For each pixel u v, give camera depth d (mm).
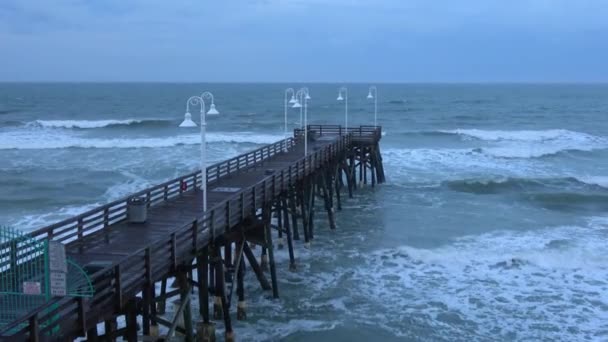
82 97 139750
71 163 41344
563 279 19172
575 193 32531
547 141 57031
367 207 29484
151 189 15805
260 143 50719
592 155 48875
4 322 8102
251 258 17312
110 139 53438
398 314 16266
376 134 34625
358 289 18078
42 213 27344
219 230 13320
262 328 15195
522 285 18594
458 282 18797
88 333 9680
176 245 11172
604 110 102250
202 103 14102
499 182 35469
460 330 15359
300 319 15797
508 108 106750
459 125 73062
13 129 62719
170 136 56750
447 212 28578
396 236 23984
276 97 145500
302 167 21016
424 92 189875
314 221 26562
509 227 25688
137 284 9836
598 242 23047
